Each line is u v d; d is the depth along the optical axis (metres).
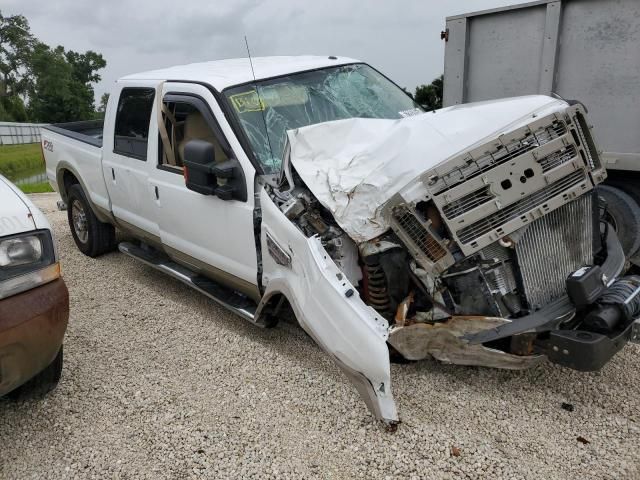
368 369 3.04
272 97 4.36
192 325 4.65
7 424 3.42
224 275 4.41
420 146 3.12
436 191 2.96
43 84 80.12
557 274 3.30
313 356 3.99
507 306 3.26
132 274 6.02
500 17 5.49
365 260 3.29
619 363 3.70
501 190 2.99
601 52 4.78
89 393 3.70
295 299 3.49
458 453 2.94
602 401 3.30
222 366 3.95
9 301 2.96
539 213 3.05
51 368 3.49
